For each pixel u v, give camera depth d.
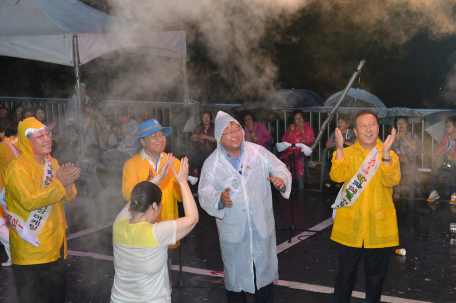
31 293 3.05
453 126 7.11
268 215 3.30
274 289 4.05
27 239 2.94
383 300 3.80
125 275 2.43
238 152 3.33
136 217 2.47
